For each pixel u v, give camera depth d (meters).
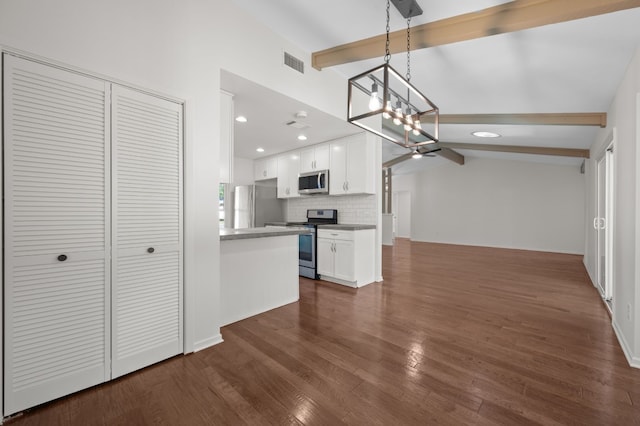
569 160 6.27
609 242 3.10
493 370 1.77
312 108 2.90
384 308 2.91
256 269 2.76
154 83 1.79
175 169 1.92
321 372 1.75
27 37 1.36
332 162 4.18
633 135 1.95
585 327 2.44
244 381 1.66
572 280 4.11
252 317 2.67
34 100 1.40
